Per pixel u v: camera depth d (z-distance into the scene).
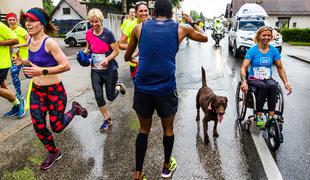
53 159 3.60
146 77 2.78
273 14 41.25
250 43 12.93
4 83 5.27
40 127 3.39
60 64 3.22
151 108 2.95
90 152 3.93
